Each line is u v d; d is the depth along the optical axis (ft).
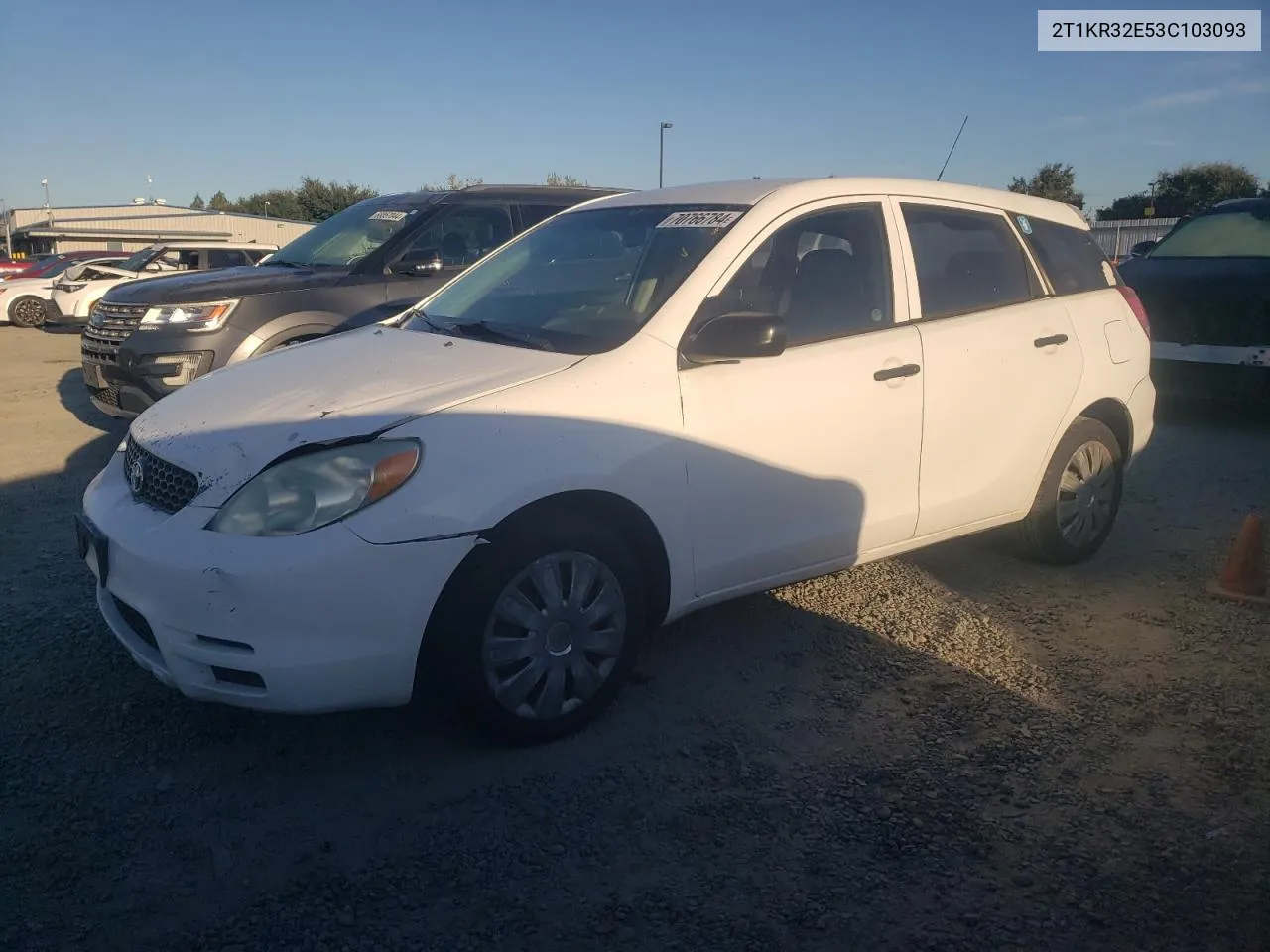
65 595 16.14
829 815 10.67
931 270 15.39
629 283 13.64
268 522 10.41
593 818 10.60
